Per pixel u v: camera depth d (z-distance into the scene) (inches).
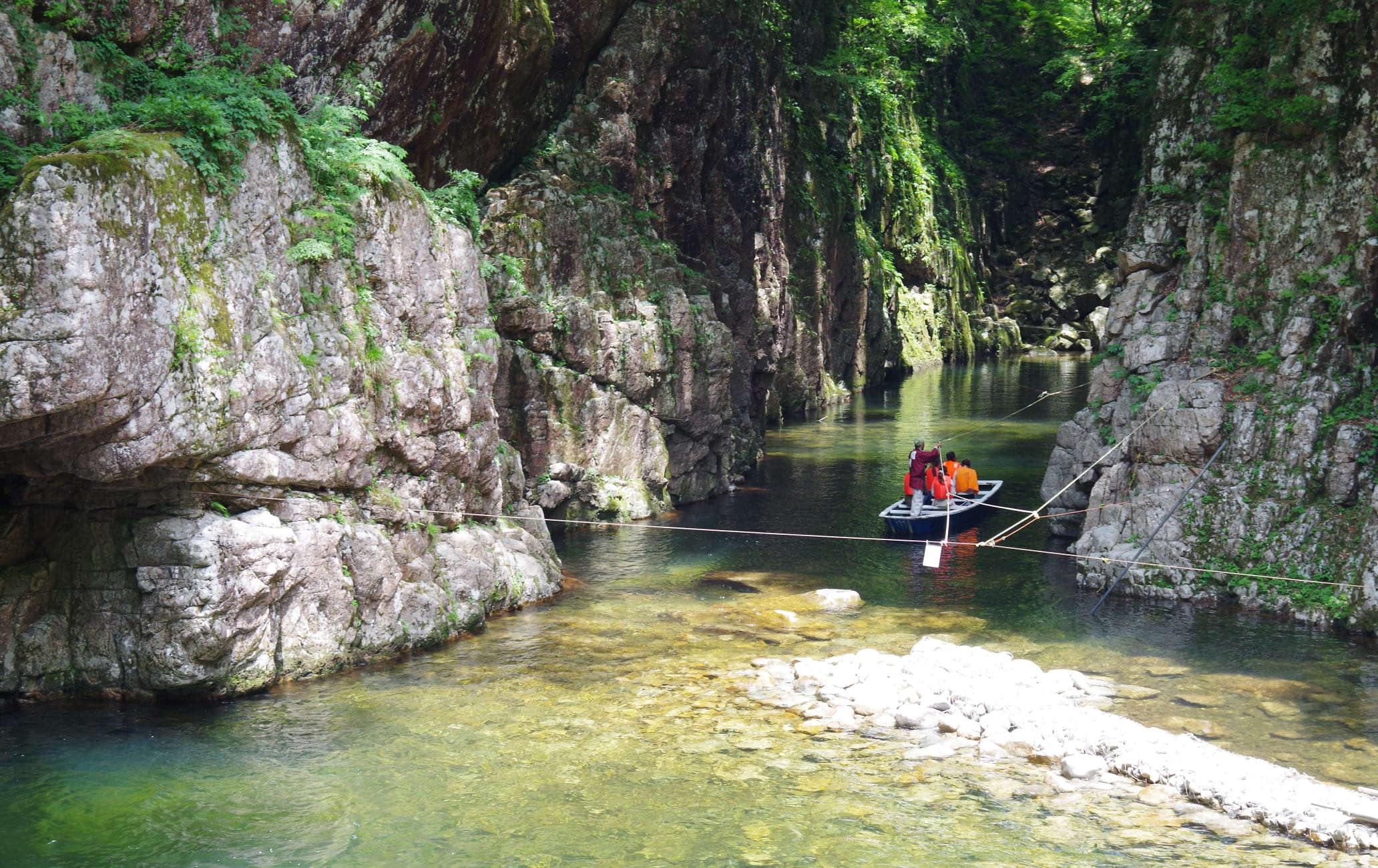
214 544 390.6
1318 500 552.1
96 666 398.9
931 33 2085.4
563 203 731.4
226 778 341.1
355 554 446.3
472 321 539.2
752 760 358.9
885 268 1845.5
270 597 410.3
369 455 458.3
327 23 478.9
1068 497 718.5
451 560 502.3
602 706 406.6
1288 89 606.5
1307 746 371.2
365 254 459.5
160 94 395.2
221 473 386.9
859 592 590.6
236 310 384.5
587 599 569.0
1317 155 595.8
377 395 459.2
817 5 1592.0
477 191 698.2
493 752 362.6
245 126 394.0
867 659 448.1
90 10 382.6
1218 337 621.3
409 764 353.1
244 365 384.5
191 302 365.1
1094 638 502.0
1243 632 509.4
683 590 589.3
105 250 329.1
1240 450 578.9
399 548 473.1
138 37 398.3
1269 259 609.0
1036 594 585.0
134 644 394.9
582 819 316.2
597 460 751.7
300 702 404.8
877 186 1835.6
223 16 428.1
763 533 737.0
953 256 2132.1
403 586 472.4
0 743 363.6
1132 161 2224.4
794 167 1418.6
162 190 354.0
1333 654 474.9
